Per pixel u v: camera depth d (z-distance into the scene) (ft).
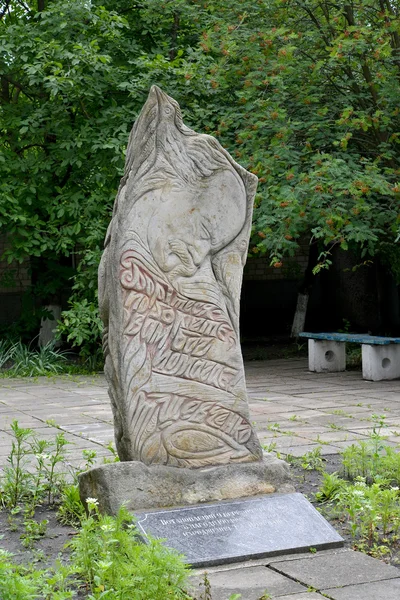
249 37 40.83
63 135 46.78
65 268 52.75
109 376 17.07
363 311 64.13
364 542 15.26
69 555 14.61
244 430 17.24
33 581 11.03
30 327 54.80
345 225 39.45
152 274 16.62
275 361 49.98
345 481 18.78
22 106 49.80
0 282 59.26
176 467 16.55
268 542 14.71
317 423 27.86
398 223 40.68
